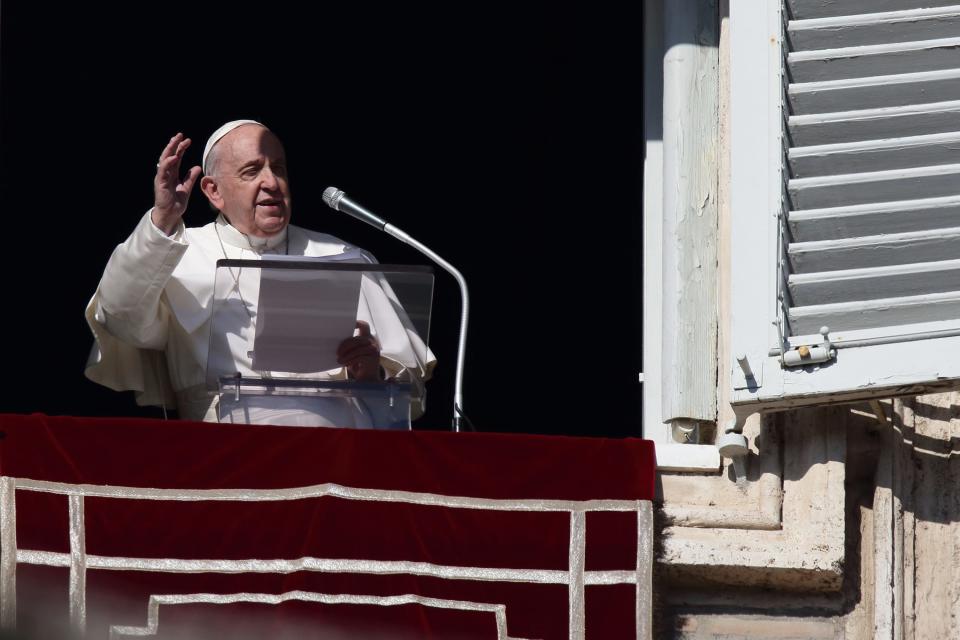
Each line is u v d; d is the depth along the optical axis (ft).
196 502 70.64
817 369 73.46
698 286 80.18
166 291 79.10
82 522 70.03
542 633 71.05
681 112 81.76
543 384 130.21
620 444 72.64
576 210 130.11
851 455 75.87
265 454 71.15
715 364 79.46
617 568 71.77
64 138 118.42
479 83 126.31
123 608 69.72
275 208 82.53
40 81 117.19
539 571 71.51
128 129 119.55
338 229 129.29
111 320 77.46
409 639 70.49
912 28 76.74
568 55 124.88
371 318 73.31
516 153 128.88
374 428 72.69
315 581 70.54
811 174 75.61
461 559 71.36
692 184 81.15
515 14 122.31
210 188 83.10
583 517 71.92
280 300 71.51
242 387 72.18
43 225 118.01
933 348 72.90
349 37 123.03
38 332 117.29
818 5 77.30
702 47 82.43
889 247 74.54
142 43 118.21
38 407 116.47
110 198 118.83
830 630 74.59
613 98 126.52
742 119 76.07
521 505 71.82
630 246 130.21
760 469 75.72
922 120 75.82
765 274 74.43
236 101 123.65
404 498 71.46
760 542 74.38
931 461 76.13
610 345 130.31
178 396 79.77
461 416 75.92
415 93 126.62
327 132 127.65
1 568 69.31
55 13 115.14
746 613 74.84
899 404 76.38
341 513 71.10
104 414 116.67
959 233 74.43
